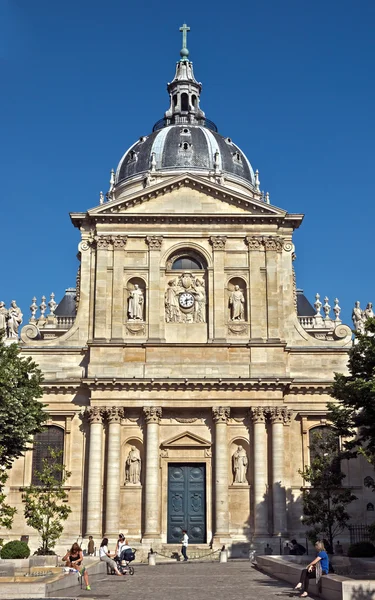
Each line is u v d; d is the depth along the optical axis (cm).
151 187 5991
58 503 5556
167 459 5650
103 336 5750
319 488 5094
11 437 4484
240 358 5744
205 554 5334
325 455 5238
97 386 5609
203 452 5666
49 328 6969
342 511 5016
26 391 4588
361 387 4206
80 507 5547
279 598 2816
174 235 5972
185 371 5688
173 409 5681
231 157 7925
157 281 5869
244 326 5828
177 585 3416
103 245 5944
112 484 5484
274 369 5706
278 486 5484
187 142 7806
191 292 5897
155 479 5506
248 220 6009
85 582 3275
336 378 4600
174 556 5309
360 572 4000
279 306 5912
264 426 5619
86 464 5622
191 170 7644
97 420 5581
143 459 5606
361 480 5669
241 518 5522
